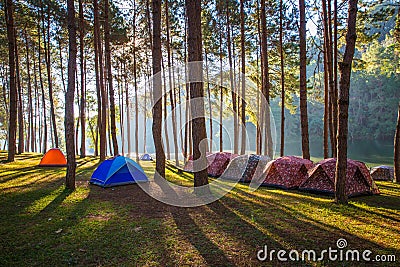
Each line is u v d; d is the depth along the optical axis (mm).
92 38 17094
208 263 3293
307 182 7473
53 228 4371
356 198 6656
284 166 8141
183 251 3604
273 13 12906
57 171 10109
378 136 40594
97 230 4324
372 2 10758
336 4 10062
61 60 19359
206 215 5078
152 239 3988
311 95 17375
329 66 10227
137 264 3277
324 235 4102
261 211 5316
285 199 6348
